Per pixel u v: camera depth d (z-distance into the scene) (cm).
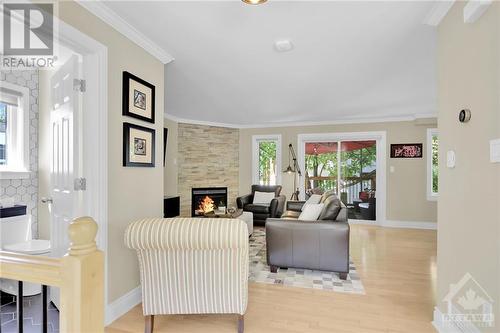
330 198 334
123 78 220
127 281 224
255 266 326
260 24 214
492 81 140
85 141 196
